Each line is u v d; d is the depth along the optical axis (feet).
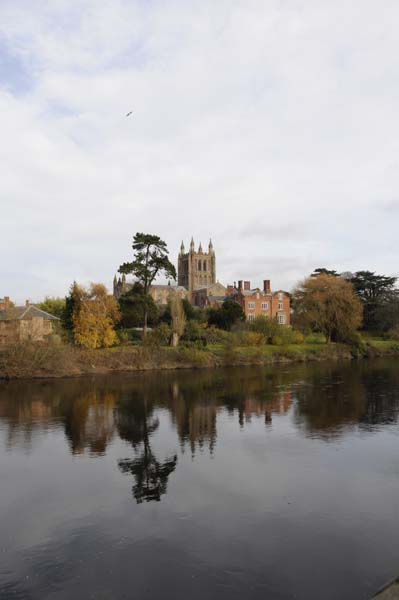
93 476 55.47
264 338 210.18
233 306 264.72
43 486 52.44
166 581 33.83
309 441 69.67
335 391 115.96
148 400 106.11
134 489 51.19
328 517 43.70
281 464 58.95
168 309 250.16
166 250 215.51
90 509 46.19
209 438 72.18
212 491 50.34
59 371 150.51
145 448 67.05
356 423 80.94
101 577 34.50
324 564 35.70
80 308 181.47
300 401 102.68
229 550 37.99
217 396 110.42
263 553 37.42
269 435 73.46
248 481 53.11
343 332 226.79
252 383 132.46
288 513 44.62
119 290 528.22
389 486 51.19
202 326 223.51
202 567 35.58
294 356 203.82
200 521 43.24
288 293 340.80
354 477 54.03
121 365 165.99
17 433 76.28
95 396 112.16
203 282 505.66
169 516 44.37
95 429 78.74
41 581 34.12
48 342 160.45
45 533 41.37
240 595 32.04
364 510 45.11
